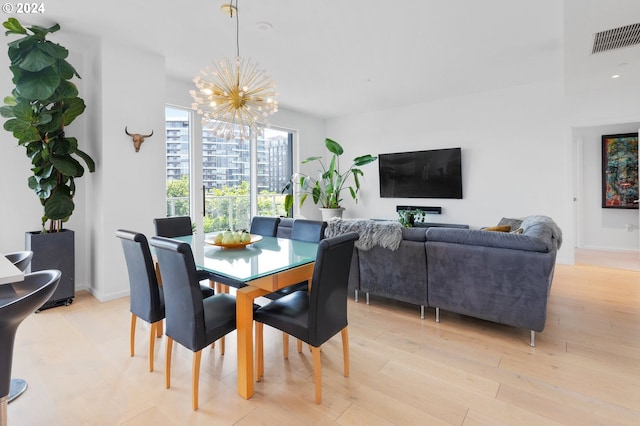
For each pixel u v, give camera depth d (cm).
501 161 499
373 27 300
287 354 221
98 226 332
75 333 253
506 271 237
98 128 325
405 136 588
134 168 343
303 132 638
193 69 398
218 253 228
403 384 189
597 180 568
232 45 334
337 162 675
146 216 353
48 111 288
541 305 227
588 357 217
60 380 192
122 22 289
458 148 529
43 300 125
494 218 508
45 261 298
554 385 187
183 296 170
